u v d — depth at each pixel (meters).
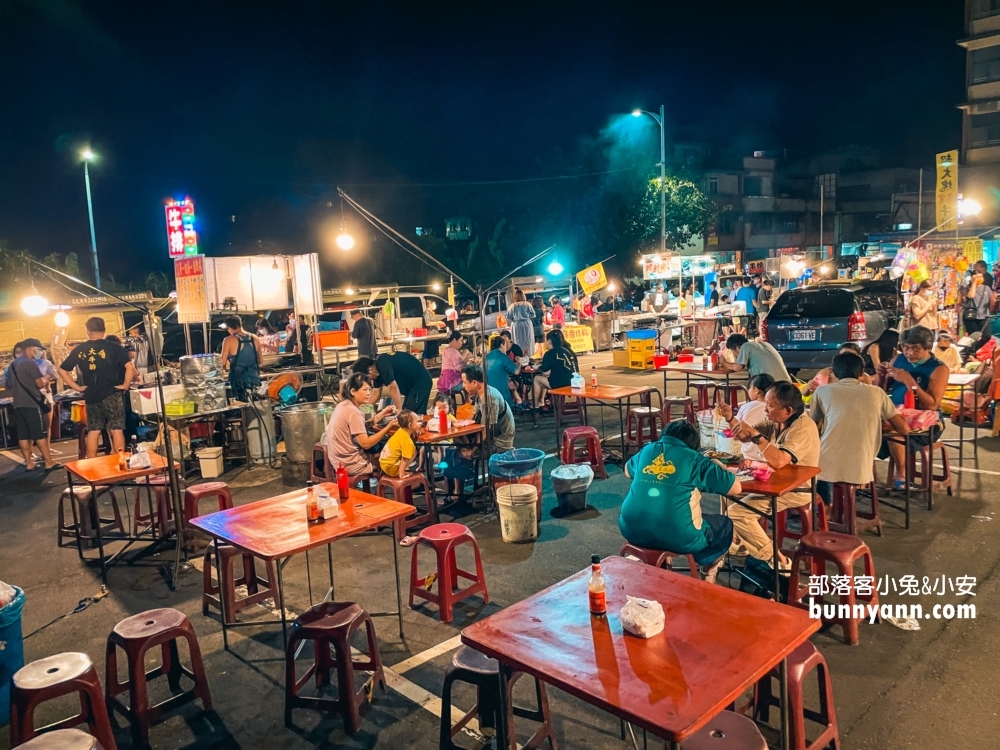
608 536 6.27
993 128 35.12
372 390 8.41
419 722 3.82
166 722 3.95
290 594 5.48
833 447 5.58
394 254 32.09
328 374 12.45
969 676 3.95
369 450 7.13
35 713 4.12
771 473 4.66
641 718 2.27
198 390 8.64
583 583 3.34
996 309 16.45
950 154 21.20
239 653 4.67
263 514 4.64
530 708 3.85
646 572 3.42
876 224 48.25
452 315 15.59
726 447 5.03
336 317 20.25
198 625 5.08
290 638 3.82
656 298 20.88
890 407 5.69
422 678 4.23
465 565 5.81
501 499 6.19
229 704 4.10
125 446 9.62
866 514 6.04
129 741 3.85
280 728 3.85
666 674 2.52
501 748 3.11
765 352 8.64
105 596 5.66
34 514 7.92
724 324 18.00
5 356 13.55
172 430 9.04
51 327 16.14
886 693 3.84
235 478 8.86
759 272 27.23
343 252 31.41
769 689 3.49
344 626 3.75
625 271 30.45
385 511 4.59
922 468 6.51
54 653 4.79
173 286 31.11
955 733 3.48
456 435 6.78
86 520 6.65
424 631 4.79
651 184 29.22
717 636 2.78
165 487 6.64
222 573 4.75
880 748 3.41
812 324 11.97
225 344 9.64
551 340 9.84
